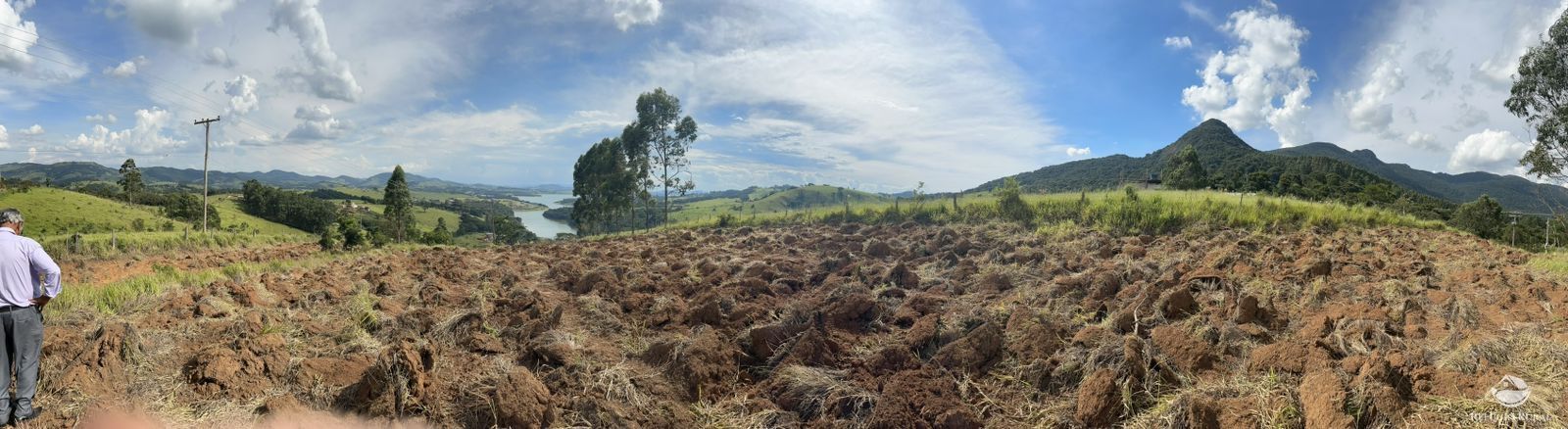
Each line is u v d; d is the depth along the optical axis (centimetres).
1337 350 584
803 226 2358
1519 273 924
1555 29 2473
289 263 1605
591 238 2933
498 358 696
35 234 5344
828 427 562
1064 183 7994
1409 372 489
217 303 800
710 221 2884
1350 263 1020
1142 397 537
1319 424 443
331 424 516
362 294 962
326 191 13688
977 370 649
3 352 458
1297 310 781
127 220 6619
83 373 522
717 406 599
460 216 10881
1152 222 1709
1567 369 488
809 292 1048
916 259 1328
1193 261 1154
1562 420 408
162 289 959
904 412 559
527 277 1290
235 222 7319
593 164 4616
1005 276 1042
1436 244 1470
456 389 593
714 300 877
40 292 479
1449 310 726
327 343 726
